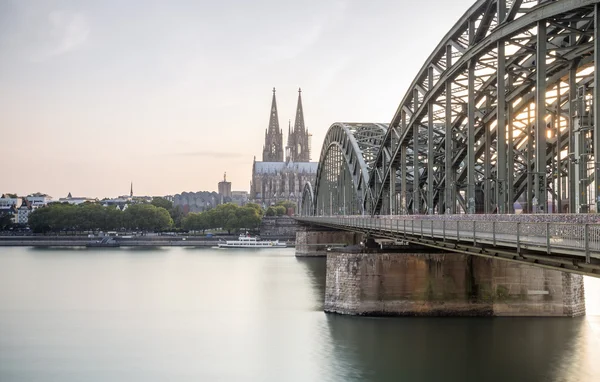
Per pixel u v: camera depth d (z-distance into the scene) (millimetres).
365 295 70562
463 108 68250
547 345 58594
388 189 96625
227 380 53281
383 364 54906
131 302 93812
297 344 63594
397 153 85375
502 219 43312
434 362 54625
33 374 55812
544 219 37344
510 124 58844
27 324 77125
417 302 69625
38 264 159375
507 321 67500
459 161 77688
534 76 57688
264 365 57094
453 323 66750
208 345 65000
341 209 137750
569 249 29391
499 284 68875
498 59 50938
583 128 44281
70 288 110250
